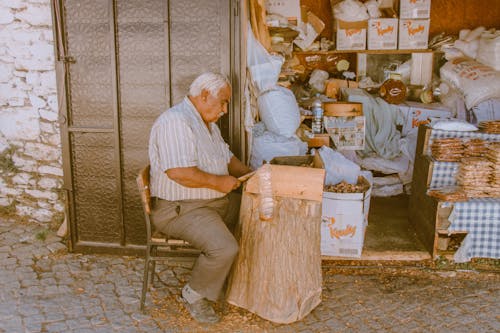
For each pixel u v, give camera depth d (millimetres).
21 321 3010
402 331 2963
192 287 2965
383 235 4180
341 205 3600
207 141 2943
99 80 3629
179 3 3439
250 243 2984
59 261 3775
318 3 6305
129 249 3854
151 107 3615
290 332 2949
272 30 4496
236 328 2986
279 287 2955
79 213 3877
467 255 3713
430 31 6406
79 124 3729
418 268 3676
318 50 5988
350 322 3051
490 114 5246
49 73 4012
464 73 5465
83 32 3572
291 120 4082
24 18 3939
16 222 4395
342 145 5098
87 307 3178
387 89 5609
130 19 3504
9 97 4176
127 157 3717
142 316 3096
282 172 2857
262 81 3930
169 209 2967
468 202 3641
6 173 4371
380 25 5809
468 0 6371
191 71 3521
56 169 4211
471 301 3279
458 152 3799
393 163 5234
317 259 3037
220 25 3420
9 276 3533
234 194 3336
